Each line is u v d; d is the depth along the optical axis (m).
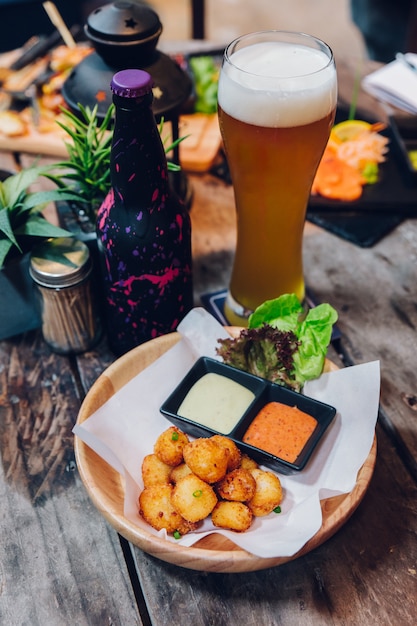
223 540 0.45
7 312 0.60
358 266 0.69
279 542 0.43
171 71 0.60
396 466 0.52
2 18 1.29
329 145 0.79
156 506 0.45
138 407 0.52
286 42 0.54
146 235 0.51
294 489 0.49
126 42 0.56
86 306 0.58
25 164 0.79
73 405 0.57
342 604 0.45
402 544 0.48
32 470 0.52
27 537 0.48
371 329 0.63
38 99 0.83
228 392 0.52
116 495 0.48
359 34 1.98
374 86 0.88
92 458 0.48
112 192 0.51
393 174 0.77
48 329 0.59
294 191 0.52
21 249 0.57
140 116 0.45
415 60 0.91
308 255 0.70
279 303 0.55
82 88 0.60
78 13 1.38
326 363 0.53
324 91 0.48
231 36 1.96
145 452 0.51
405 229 0.73
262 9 2.11
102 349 0.61
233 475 0.46
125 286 0.54
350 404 0.50
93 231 0.59
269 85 0.48
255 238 0.56
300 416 0.51
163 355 0.54
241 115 0.48
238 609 0.45
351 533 0.48
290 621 0.44
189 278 0.56
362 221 0.73
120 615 0.45
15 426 0.55
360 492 0.45
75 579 0.46
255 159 0.50
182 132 0.81
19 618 0.44
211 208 0.75
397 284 0.67
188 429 0.51
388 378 0.59
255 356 0.54
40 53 0.91
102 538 0.48
